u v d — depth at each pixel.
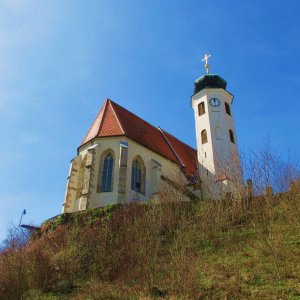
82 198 37.25
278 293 16.66
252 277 18.61
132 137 42.94
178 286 19.08
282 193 27.17
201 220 27.20
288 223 23.72
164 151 48.62
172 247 24.80
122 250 25.41
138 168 42.47
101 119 45.25
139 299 18.48
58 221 32.38
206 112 51.19
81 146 42.47
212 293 18.02
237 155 36.03
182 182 43.16
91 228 29.77
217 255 22.45
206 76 54.28
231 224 25.97
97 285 21.44
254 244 22.36
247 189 28.73
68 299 20.86
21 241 32.19
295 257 19.55
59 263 25.03
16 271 22.81
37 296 21.69
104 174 39.84
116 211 31.14
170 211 29.23
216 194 33.69
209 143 48.81
